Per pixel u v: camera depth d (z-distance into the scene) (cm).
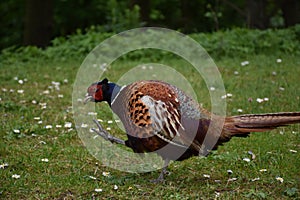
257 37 1769
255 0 2161
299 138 988
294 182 790
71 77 1491
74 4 2598
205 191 768
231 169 851
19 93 1318
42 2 2208
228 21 2541
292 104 1184
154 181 805
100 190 759
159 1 2680
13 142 987
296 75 1454
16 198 747
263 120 748
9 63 1697
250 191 753
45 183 793
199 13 2516
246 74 1484
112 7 2122
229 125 751
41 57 1773
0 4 2662
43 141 988
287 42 1755
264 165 862
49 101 1253
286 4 2169
